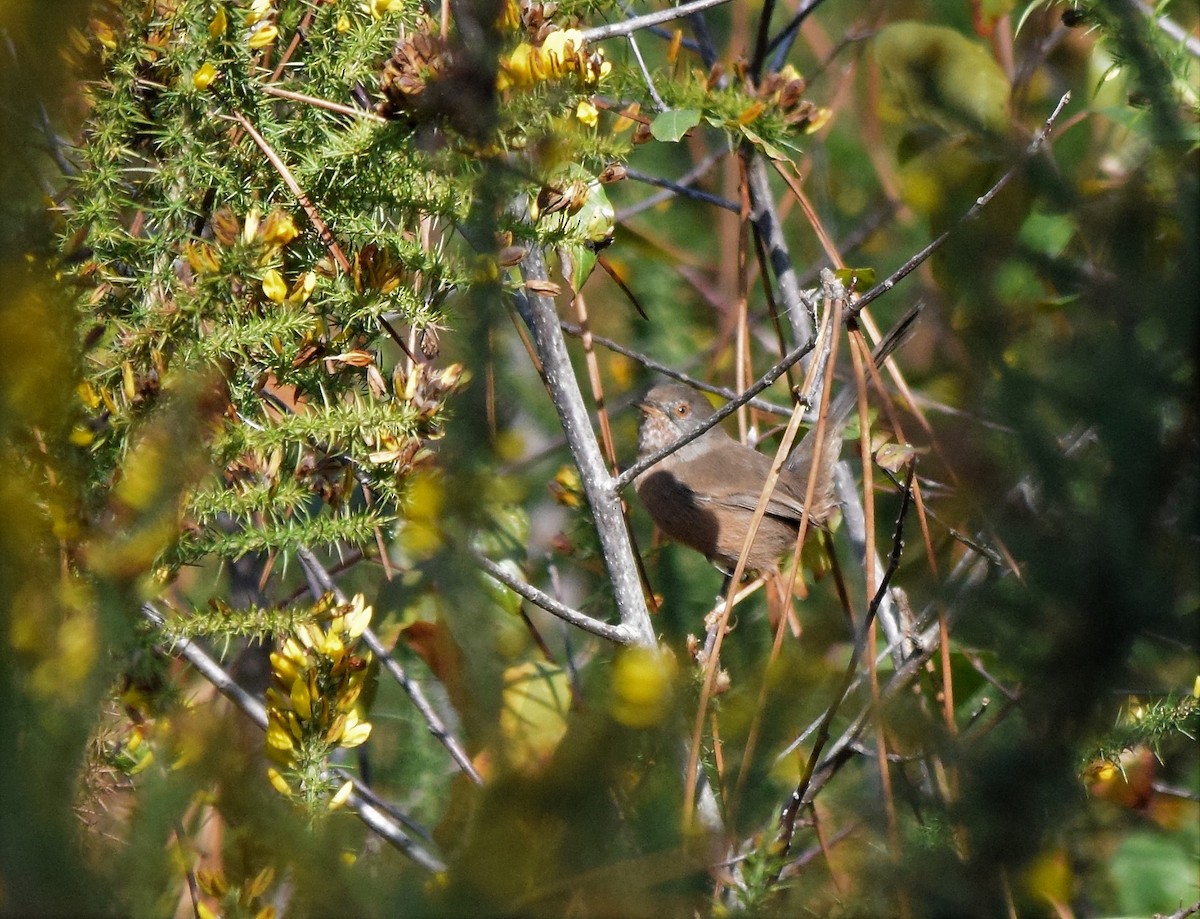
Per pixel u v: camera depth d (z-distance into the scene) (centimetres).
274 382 581
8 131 359
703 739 504
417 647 773
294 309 537
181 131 540
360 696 725
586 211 697
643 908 340
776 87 754
